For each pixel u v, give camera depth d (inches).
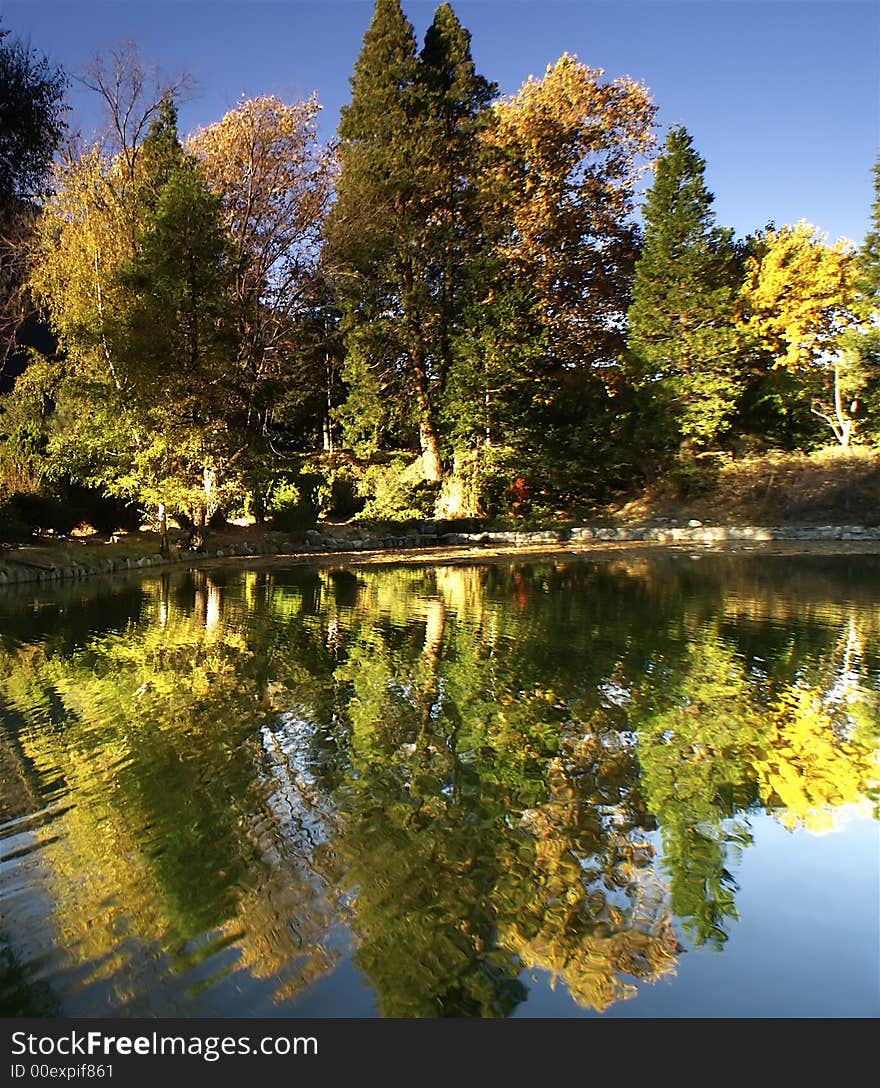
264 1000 107.4
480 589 530.0
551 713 236.2
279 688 262.8
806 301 1096.2
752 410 1191.6
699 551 806.5
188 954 116.0
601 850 150.6
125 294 662.5
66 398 732.7
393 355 1131.9
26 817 160.2
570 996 110.1
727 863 146.5
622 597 489.7
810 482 1046.4
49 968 112.5
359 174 1023.0
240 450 773.3
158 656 310.7
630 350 1133.1
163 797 171.0
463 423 1029.8
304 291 945.5
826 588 530.9
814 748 207.2
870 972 116.0
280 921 124.6
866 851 152.1
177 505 717.3
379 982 111.5
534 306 1056.8
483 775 186.2
